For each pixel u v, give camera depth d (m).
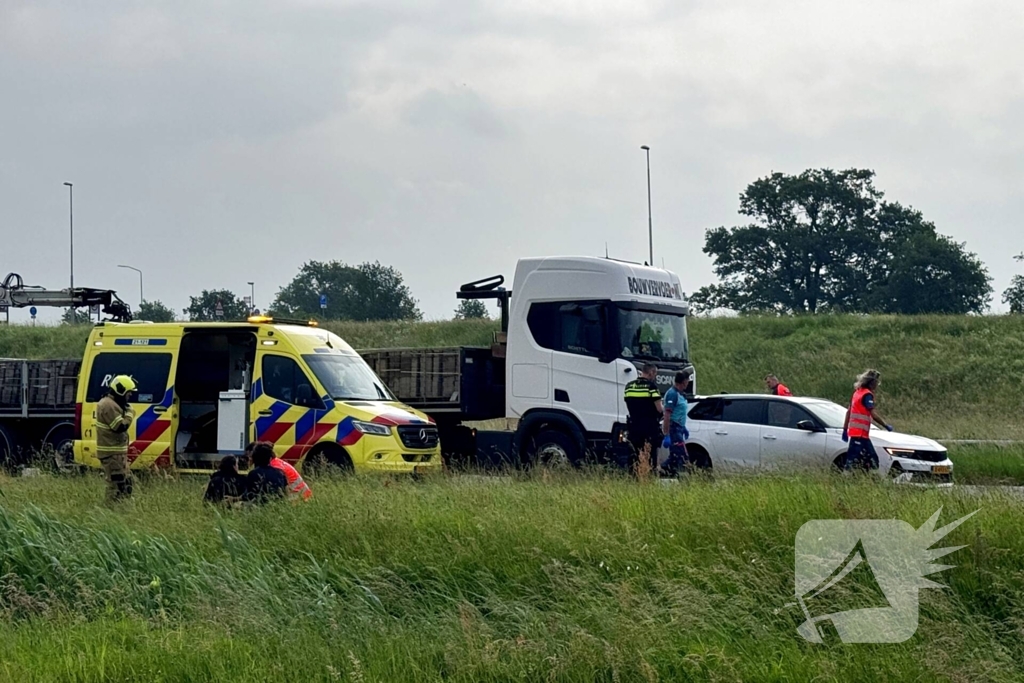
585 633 9.66
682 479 16.23
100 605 11.29
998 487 15.45
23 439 26.33
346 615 10.73
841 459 21.89
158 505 15.09
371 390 21.55
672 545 11.91
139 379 21.83
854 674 9.10
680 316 24.06
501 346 24.61
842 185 105.19
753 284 105.00
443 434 24.52
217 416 21.56
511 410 23.31
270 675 9.29
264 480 14.98
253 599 10.84
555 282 22.98
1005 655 9.61
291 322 22.38
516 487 15.58
